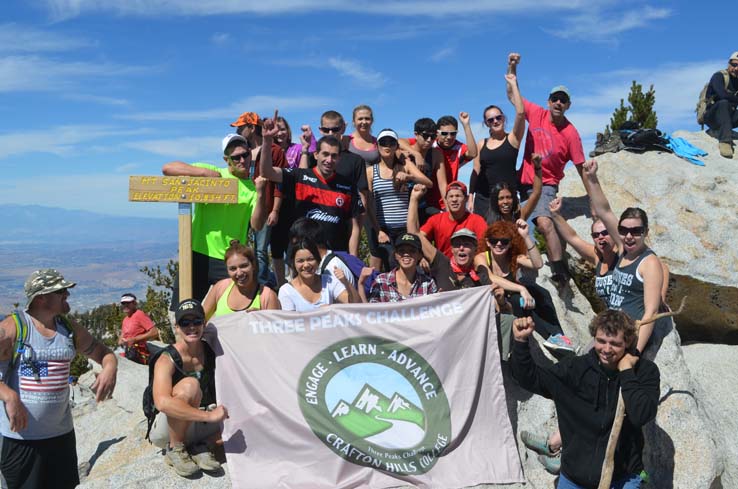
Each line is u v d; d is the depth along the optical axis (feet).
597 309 32.22
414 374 20.16
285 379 19.70
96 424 33.40
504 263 23.88
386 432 19.61
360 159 27.12
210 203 24.64
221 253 25.23
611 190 36.35
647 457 21.97
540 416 22.11
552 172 32.30
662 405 22.77
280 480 18.79
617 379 17.33
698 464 21.68
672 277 32.96
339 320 20.26
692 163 37.50
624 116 50.83
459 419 20.03
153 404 19.24
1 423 19.71
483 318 20.66
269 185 26.99
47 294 19.29
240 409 19.47
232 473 18.79
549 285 29.81
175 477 19.04
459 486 19.21
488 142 32.01
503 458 19.95
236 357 19.77
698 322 33.04
